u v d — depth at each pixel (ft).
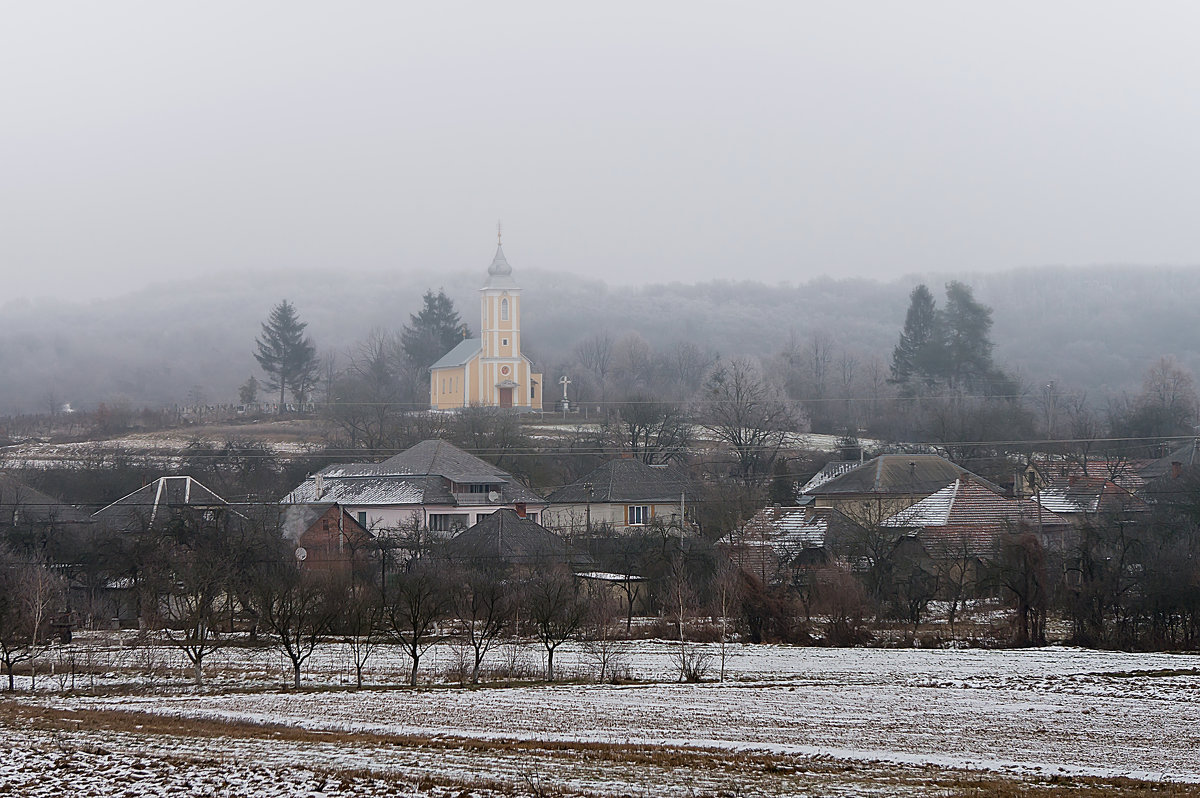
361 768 137.08
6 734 159.84
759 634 291.99
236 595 292.81
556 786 128.77
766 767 141.69
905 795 127.65
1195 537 312.91
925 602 321.11
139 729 165.17
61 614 298.35
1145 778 139.54
